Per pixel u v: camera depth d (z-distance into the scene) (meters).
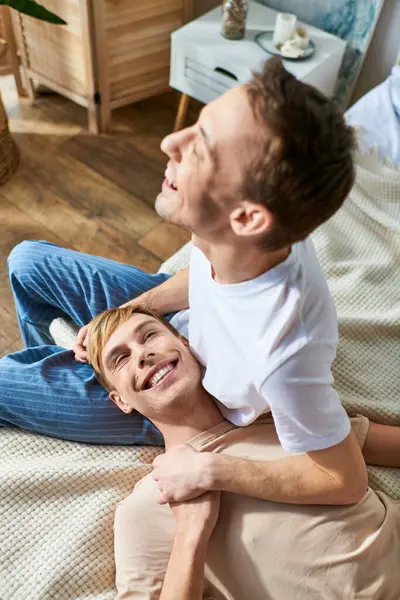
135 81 2.09
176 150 0.63
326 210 0.61
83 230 1.83
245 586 0.89
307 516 0.87
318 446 0.75
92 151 2.09
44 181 1.96
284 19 1.76
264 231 0.62
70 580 0.93
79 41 1.87
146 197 1.96
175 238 1.84
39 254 1.21
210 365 0.90
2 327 1.59
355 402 1.10
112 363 1.04
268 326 0.70
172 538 0.93
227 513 0.90
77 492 1.03
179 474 0.87
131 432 1.10
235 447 0.95
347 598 0.85
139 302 1.13
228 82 1.80
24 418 1.07
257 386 0.74
